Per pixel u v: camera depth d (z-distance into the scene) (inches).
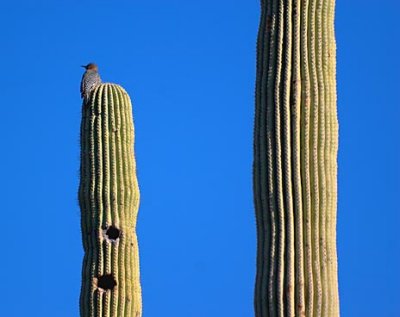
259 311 685.9
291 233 686.5
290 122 702.5
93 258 856.3
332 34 720.3
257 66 724.0
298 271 680.4
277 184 693.9
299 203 690.2
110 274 851.4
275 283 681.0
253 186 705.0
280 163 696.4
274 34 720.3
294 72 710.5
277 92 706.8
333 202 693.3
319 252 684.1
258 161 704.4
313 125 701.3
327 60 713.0
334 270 685.3
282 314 677.3
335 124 704.4
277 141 699.4
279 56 714.2
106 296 847.7
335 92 711.7
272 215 690.8
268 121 705.0
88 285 852.0
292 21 719.7
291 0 723.4
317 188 692.7
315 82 707.4
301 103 705.0
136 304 854.5
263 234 693.9
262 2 737.0
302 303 676.1
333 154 700.7
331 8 724.0
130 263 856.3
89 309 847.7
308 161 696.4
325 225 688.4
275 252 685.9
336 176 700.7
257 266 695.1
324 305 676.7
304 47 714.2
